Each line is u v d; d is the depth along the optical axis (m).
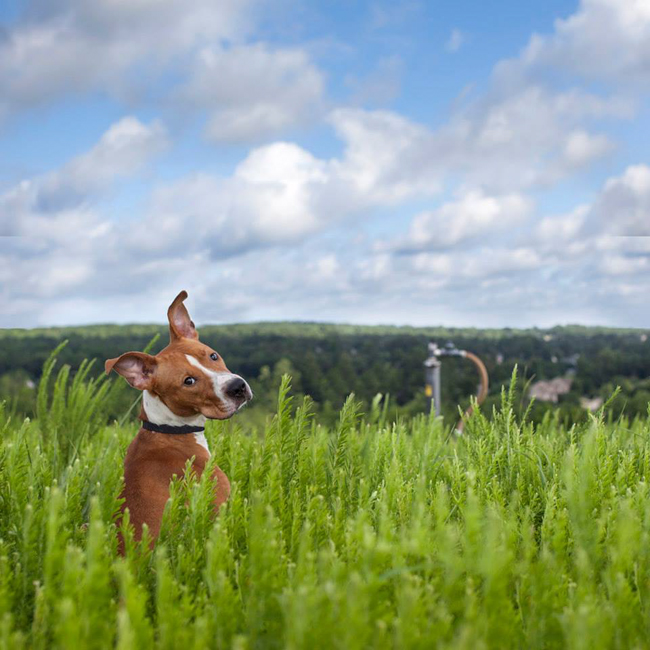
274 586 1.67
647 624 1.67
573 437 3.51
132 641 1.34
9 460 2.65
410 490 2.63
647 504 2.18
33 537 1.96
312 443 3.63
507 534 2.01
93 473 2.88
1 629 1.43
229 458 3.31
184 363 3.44
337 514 2.26
